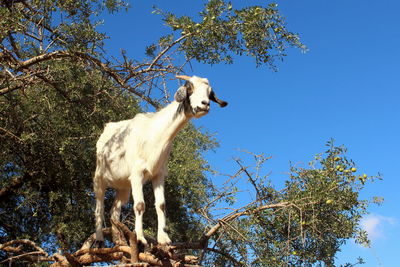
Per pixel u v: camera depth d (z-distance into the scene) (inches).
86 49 284.2
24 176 357.7
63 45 282.4
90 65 295.6
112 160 264.2
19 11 275.3
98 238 271.0
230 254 262.4
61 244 324.5
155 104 299.7
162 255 211.5
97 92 307.1
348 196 234.2
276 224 249.8
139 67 296.5
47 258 261.7
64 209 346.6
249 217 253.3
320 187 235.5
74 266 235.9
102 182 277.6
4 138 328.8
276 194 257.0
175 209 371.6
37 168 344.8
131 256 215.8
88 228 353.1
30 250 348.2
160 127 245.3
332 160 243.1
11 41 282.8
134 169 247.6
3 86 315.0
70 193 352.2
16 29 267.1
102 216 277.0
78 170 341.4
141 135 249.9
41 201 368.5
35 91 323.9
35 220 374.9
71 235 330.0
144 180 254.8
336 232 241.6
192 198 361.4
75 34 283.1
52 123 323.9
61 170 342.0
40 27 295.9
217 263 268.1
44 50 288.5
